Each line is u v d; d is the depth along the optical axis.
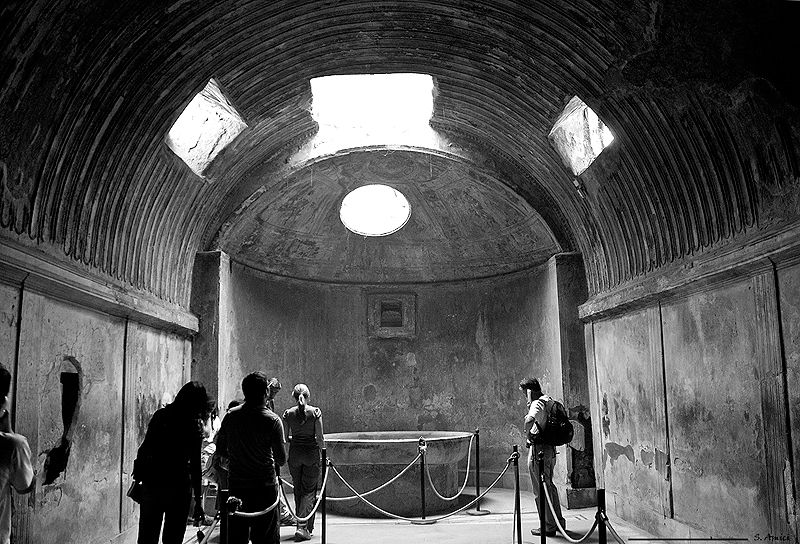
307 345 14.38
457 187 13.26
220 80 8.64
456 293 14.84
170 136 9.54
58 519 6.71
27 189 6.16
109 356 8.09
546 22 7.63
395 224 14.92
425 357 14.86
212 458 9.44
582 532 9.42
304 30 8.27
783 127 5.94
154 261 9.71
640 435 9.47
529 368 13.45
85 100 6.57
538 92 9.23
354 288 15.02
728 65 6.12
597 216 10.52
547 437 8.94
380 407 14.77
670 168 7.93
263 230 12.97
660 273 8.66
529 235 12.99
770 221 6.39
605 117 8.59
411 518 10.88
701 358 7.76
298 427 9.41
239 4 7.21
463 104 10.52
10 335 5.84
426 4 7.87
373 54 9.11
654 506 9.03
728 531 7.18
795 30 5.45
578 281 11.91
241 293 12.90
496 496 12.83
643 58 7.04
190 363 11.27
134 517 8.91
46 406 6.47
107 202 7.85
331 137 11.62
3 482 4.64
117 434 8.32
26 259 5.89
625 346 9.99
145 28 6.62
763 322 6.49
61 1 5.38
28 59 5.48
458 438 11.71
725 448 7.25
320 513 11.37
